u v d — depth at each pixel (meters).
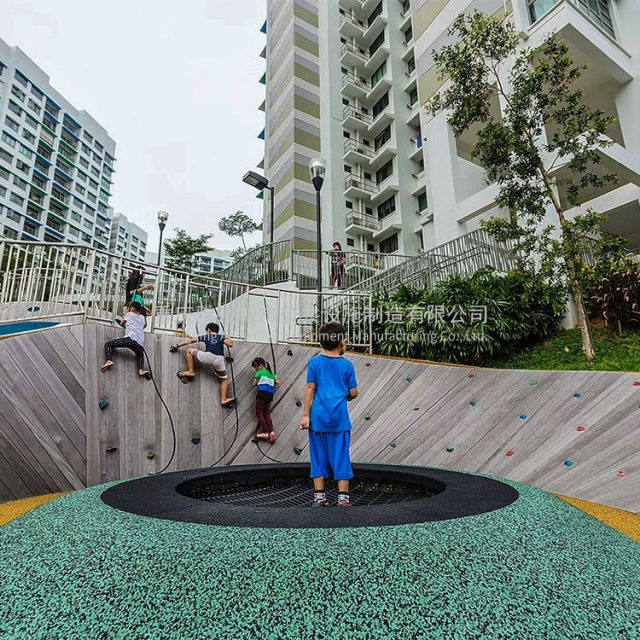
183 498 2.03
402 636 0.93
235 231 25.19
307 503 2.79
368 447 4.89
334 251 10.98
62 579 1.14
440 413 4.80
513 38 6.50
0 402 3.45
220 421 4.95
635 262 6.36
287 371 5.60
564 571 1.24
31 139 45.31
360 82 23.77
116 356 4.36
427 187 19.47
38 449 3.57
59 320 5.12
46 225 46.75
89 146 54.41
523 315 6.75
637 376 3.82
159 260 10.92
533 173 6.36
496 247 8.77
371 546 1.31
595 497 3.27
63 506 1.88
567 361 5.98
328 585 1.09
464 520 1.62
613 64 9.66
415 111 22.02
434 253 9.86
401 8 24.00
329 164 21.62
